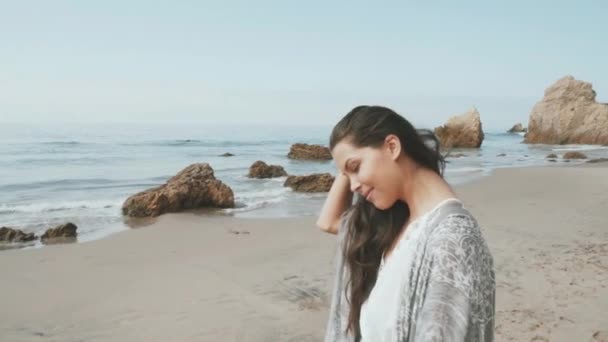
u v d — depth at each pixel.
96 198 15.00
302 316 5.32
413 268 1.10
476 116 46.38
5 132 69.00
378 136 1.19
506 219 10.38
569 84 50.97
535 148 45.44
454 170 23.77
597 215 10.74
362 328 1.28
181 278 6.67
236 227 10.13
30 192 16.59
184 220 11.02
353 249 1.37
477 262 1.03
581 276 6.10
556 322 4.72
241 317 5.30
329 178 16.44
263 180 19.70
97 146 43.69
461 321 0.98
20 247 8.77
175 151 40.50
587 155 36.44
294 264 7.23
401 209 1.33
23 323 5.26
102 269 7.18
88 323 5.25
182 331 4.99
